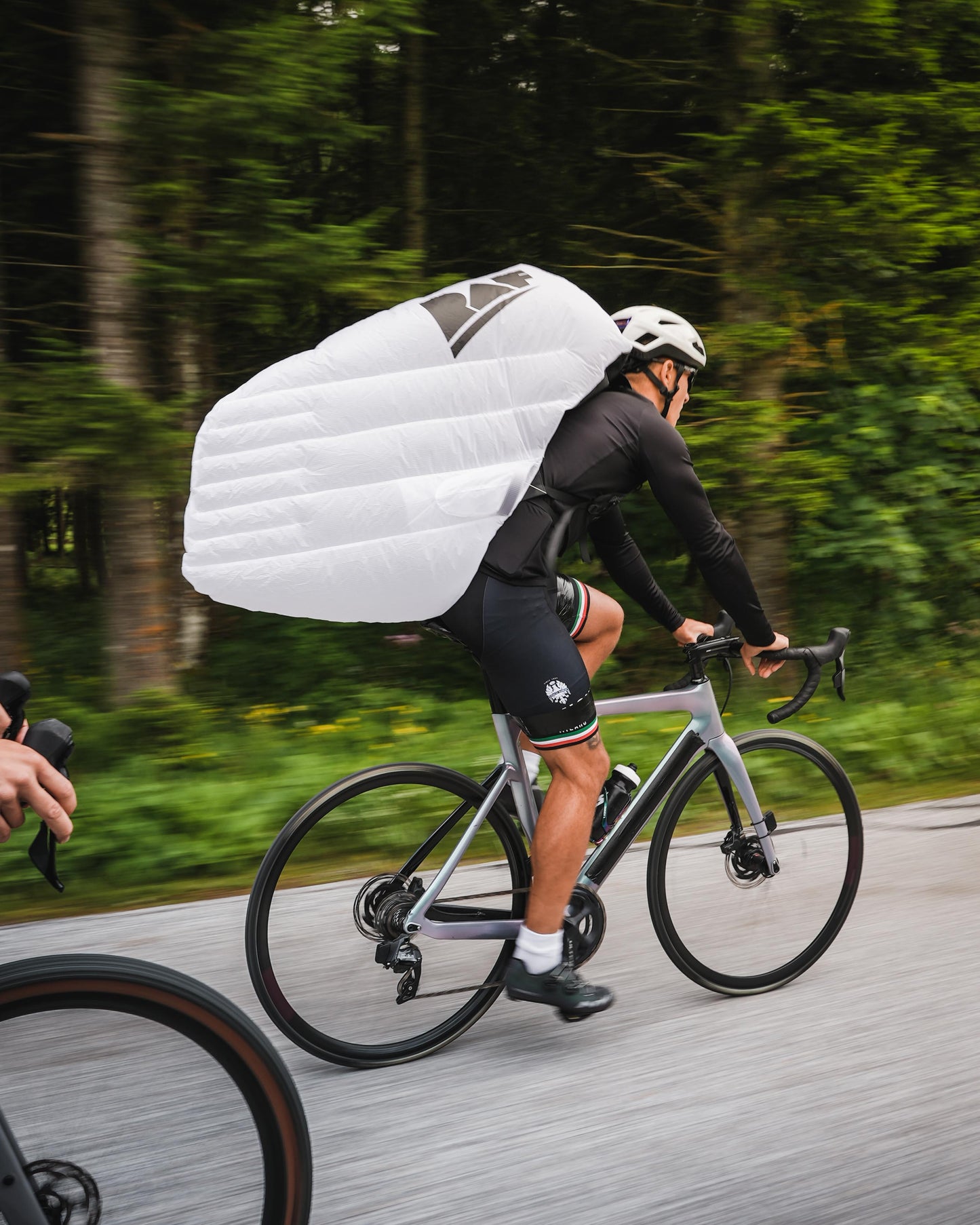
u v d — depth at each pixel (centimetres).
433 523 247
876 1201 212
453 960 280
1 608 484
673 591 678
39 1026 158
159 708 488
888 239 554
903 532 608
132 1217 163
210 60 445
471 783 279
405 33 460
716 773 305
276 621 657
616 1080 260
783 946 310
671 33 599
